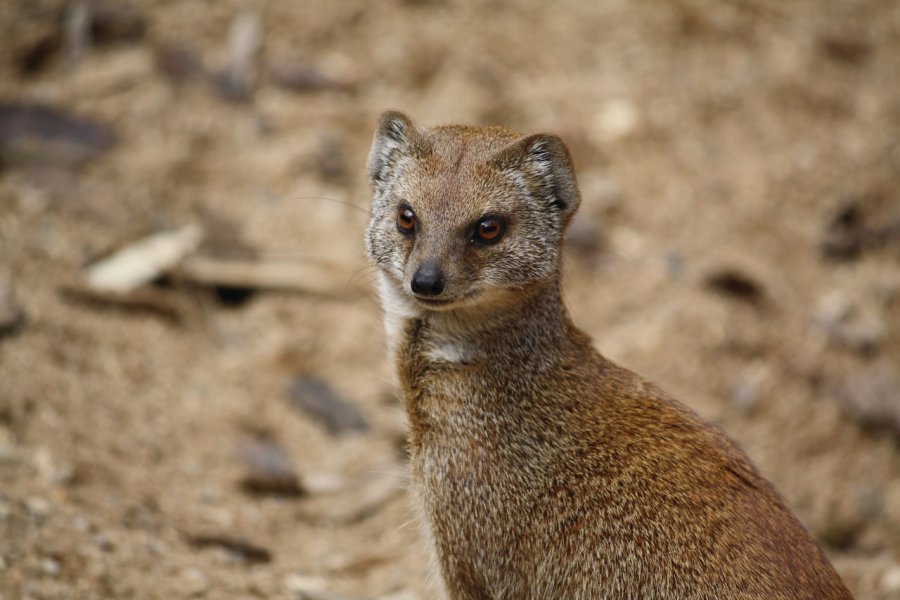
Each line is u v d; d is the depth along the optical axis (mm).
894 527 11680
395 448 11398
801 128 15000
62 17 14133
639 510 6887
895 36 16531
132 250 12406
